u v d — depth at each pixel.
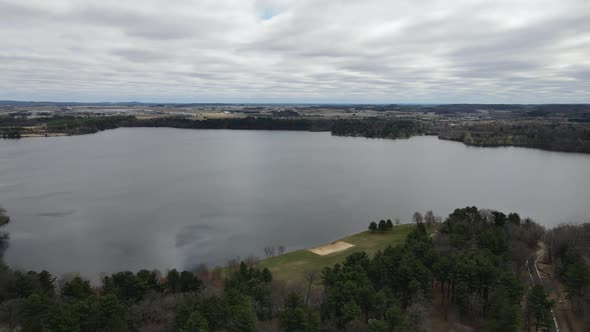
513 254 85.62
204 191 185.00
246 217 145.25
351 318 61.59
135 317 62.19
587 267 72.50
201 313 59.38
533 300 62.06
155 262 105.38
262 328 61.50
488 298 70.12
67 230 128.88
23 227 131.25
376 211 155.12
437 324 67.44
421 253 83.62
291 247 115.94
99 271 99.50
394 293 75.25
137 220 139.75
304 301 72.38
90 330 58.53
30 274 78.00
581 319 68.19
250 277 77.69
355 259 82.38
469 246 92.19
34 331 57.00
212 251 112.88
